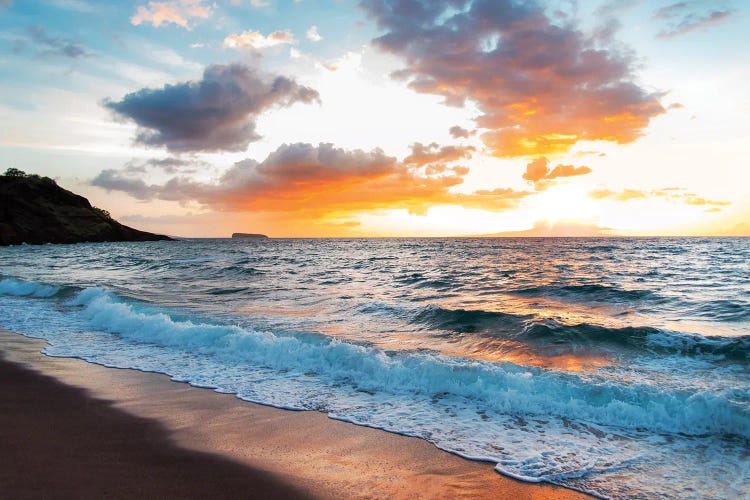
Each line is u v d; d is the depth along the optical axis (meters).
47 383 7.21
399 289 19.70
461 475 4.38
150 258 46.75
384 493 4.02
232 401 6.51
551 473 4.43
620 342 9.51
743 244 87.44
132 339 10.60
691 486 4.18
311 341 9.34
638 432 5.45
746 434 5.25
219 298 16.86
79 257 48.47
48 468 4.21
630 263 35.94
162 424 5.56
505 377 6.83
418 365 7.50
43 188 107.44
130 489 3.87
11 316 13.45
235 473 4.30
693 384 6.88
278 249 79.38
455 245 100.75
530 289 18.52
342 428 5.56
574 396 6.31
